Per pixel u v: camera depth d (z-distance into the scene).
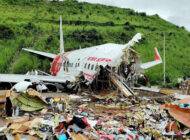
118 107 9.45
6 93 7.68
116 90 11.16
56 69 18.69
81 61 13.45
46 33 32.62
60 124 5.79
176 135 5.89
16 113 7.32
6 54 25.64
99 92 12.02
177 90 18.58
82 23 40.03
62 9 49.97
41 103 8.51
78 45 29.94
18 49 27.52
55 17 42.09
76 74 13.49
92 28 35.72
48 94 12.75
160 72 24.83
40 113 7.66
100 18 45.31
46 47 28.80
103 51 12.36
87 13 49.03
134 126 6.64
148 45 32.16
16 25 32.91
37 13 43.75
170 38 37.41
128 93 10.30
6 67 23.94
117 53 10.89
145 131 6.10
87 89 12.69
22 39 29.52
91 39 31.86
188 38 39.59
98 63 11.27
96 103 10.32
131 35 35.69
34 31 32.53
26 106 8.02
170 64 28.02
